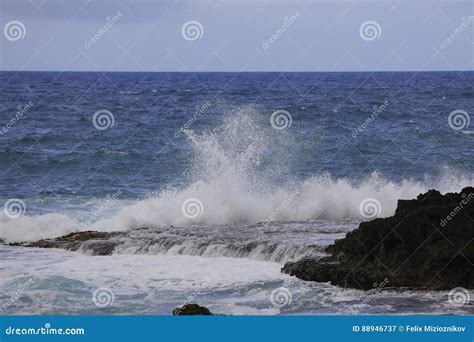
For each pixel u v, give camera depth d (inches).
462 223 685.9
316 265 712.4
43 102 3063.5
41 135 2034.9
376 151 1771.7
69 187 1450.5
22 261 816.9
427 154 1764.3
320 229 938.1
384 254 700.0
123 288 690.8
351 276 679.1
